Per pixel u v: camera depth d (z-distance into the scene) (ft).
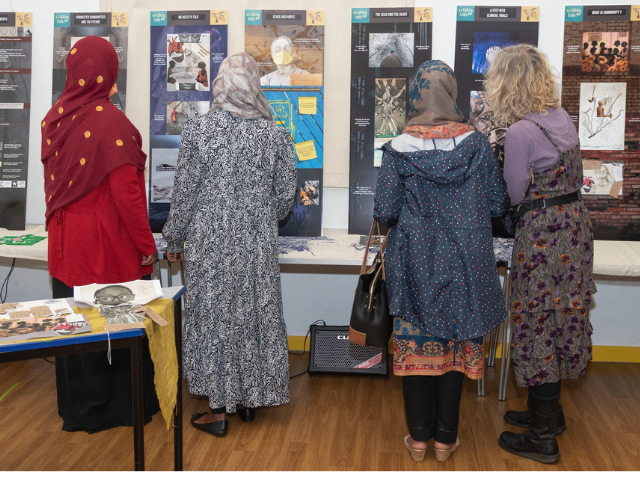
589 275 7.02
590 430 8.29
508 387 9.78
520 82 6.68
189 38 10.00
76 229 7.26
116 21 10.11
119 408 8.18
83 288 5.86
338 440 7.93
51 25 10.37
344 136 10.18
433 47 10.03
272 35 9.86
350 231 10.07
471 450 7.67
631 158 9.56
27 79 10.23
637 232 9.59
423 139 6.40
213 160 7.36
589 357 7.30
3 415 8.58
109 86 7.31
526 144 6.59
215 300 7.61
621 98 9.53
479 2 9.90
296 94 9.91
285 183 7.77
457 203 6.35
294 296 11.33
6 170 10.16
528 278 6.91
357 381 10.00
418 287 6.44
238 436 8.01
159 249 8.81
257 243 7.62
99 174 7.07
